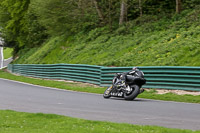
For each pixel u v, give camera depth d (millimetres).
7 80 66625
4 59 172000
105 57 68750
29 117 20953
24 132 15805
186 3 79125
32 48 122188
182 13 72312
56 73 63156
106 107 27391
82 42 86750
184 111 25078
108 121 19797
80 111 25031
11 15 121000
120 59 62000
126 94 32781
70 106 28078
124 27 80000
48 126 17734
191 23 64750
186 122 20125
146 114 23516
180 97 34594
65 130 16469
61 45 93438
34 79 64562
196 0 77250
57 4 91500
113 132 15977
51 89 46469
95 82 51219
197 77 37875
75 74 57219
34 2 96688
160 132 15969
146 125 18328
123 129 17031
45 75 67188
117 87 33531
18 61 121125
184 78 39219
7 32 128125
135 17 88250
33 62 96625
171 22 70938
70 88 46812
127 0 86188
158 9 83875
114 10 93375
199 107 27641
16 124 18297
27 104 29359
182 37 59031
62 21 93250
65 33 96250
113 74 47562
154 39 65375
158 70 42125
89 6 94250
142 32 72875
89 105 28734
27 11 117312
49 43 102250
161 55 54781
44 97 35562
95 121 19328
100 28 89062
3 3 126312
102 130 16359
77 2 93375
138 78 32469
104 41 79438
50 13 92375
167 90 40719
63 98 34656
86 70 54375
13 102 30812
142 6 88438
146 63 54250
